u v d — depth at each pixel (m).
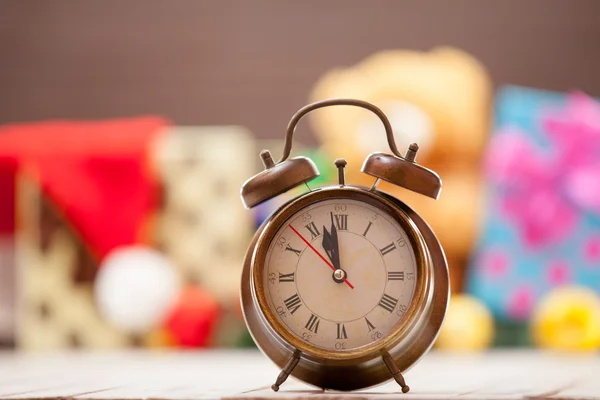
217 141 2.20
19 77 2.52
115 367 1.19
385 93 1.97
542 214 2.10
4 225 2.03
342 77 2.36
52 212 2.05
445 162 1.99
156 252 2.08
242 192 0.86
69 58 2.53
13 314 2.06
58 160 2.03
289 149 0.87
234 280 2.08
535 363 1.31
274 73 2.48
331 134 2.01
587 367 1.19
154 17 2.52
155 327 2.03
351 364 0.83
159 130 2.15
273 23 2.49
